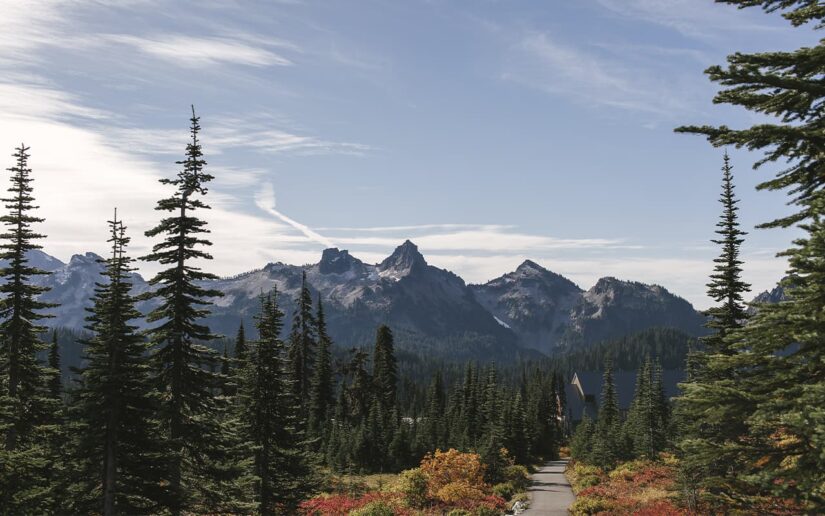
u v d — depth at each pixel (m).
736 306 26.69
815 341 9.02
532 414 97.75
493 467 58.09
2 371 25.80
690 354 26.48
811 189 9.88
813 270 8.85
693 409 10.45
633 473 54.91
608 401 91.25
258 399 31.53
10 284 25.84
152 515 23.70
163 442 22.50
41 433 24.83
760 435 11.30
